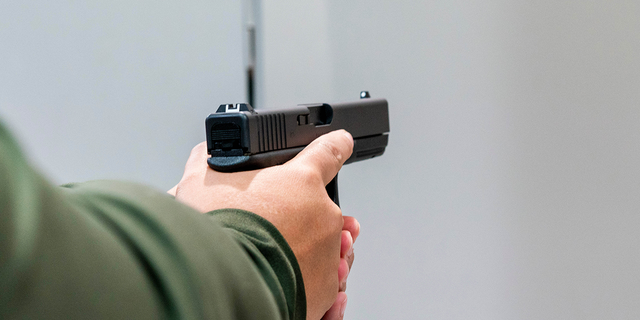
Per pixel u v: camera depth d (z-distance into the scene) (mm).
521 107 944
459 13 993
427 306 1102
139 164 1418
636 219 850
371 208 1162
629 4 822
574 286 919
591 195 889
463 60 1000
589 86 872
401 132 1098
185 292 159
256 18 1272
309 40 1201
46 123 1447
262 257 285
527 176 952
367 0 1103
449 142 1038
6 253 104
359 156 715
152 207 172
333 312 489
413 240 1108
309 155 470
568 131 900
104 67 1407
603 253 886
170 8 1347
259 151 481
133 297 142
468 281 1044
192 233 182
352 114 681
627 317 870
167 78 1373
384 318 1162
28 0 1407
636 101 830
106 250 139
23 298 109
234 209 347
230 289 192
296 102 1239
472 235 1030
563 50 890
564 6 880
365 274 1183
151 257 155
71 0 1397
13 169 114
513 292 990
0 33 1433
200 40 1335
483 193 1009
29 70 1437
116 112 1414
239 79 1306
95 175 1443
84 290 126
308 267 400
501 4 943
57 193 132
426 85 1052
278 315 231
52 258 118
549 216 935
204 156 499
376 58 1107
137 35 1377
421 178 1084
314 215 415
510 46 942
